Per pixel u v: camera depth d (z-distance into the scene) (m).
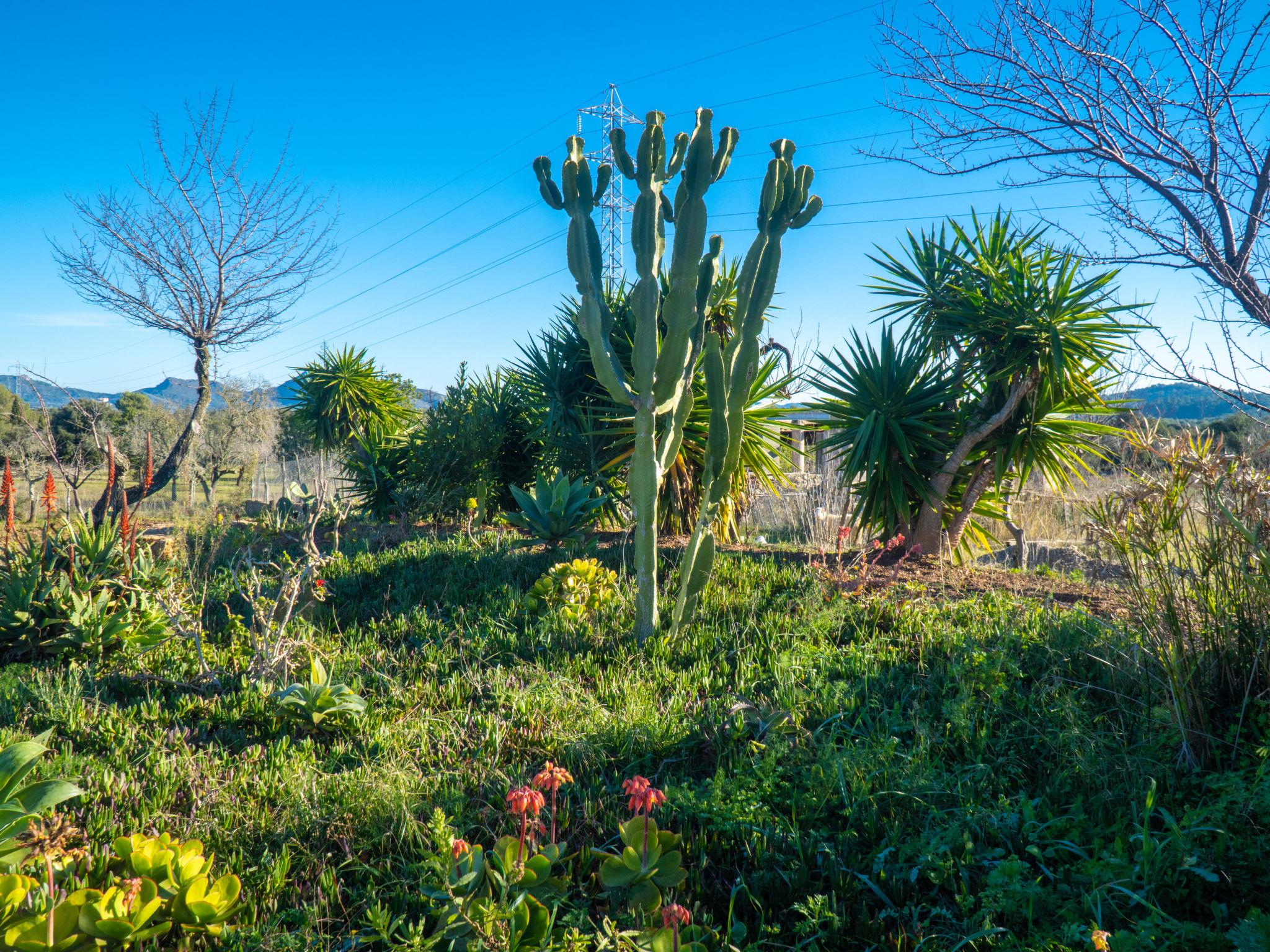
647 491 5.19
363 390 16.38
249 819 3.07
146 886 2.31
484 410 11.12
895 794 3.06
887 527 7.58
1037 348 7.10
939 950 2.36
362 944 2.40
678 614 5.18
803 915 2.54
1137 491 3.51
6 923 2.19
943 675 4.15
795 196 5.14
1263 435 4.43
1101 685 3.90
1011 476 7.78
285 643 4.75
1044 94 4.95
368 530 9.99
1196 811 2.68
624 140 4.92
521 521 7.81
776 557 7.45
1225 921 2.37
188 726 4.11
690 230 4.93
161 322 12.30
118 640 5.09
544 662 4.88
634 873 2.50
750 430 8.88
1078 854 2.66
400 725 3.93
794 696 3.93
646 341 5.05
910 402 7.77
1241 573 3.35
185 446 12.52
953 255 7.64
